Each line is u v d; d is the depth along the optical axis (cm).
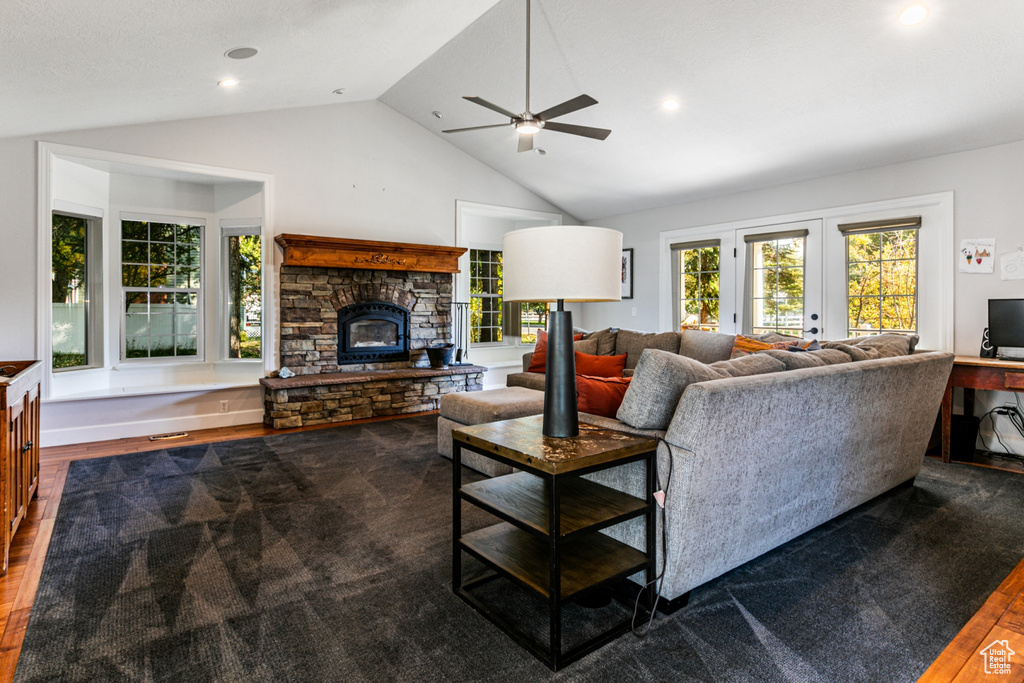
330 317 529
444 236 612
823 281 504
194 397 472
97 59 295
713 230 591
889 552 229
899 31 315
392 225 573
